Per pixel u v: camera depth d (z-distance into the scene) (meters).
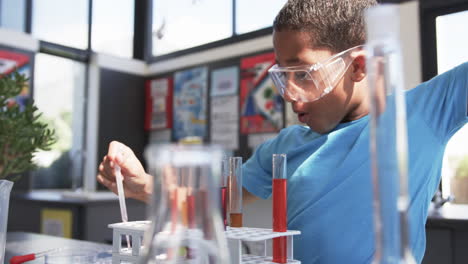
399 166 0.30
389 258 0.29
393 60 0.30
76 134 3.41
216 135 3.08
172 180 0.33
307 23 0.63
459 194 1.98
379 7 0.30
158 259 0.33
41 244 1.05
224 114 3.05
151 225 0.33
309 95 0.63
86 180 3.34
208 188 0.33
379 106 0.30
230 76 3.03
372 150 0.30
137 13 3.67
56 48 3.23
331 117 0.68
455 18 2.04
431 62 2.11
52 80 3.25
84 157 3.38
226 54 3.06
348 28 0.65
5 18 3.04
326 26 0.63
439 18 2.09
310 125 0.70
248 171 0.91
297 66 0.62
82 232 2.48
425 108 0.72
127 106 3.52
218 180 0.34
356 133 0.75
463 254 1.57
